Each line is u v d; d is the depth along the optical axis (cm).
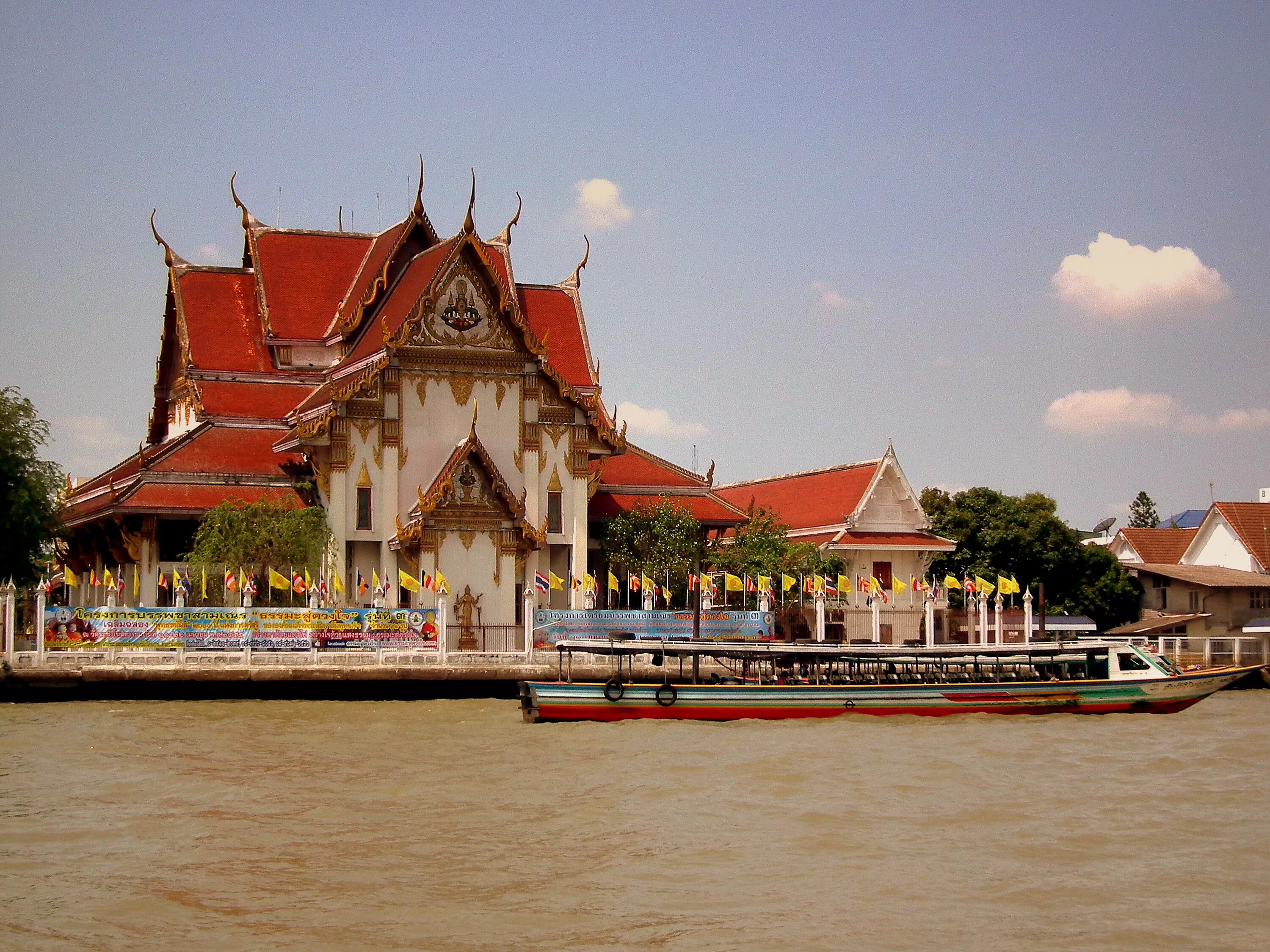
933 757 4347
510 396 7125
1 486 6044
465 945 2433
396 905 2658
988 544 9156
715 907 2661
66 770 3981
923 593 8194
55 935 2472
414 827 3288
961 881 2852
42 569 6238
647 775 3978
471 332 7062
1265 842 3200
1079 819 3434
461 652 6059
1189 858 3047
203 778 3862
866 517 8275
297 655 5875
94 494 8144
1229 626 9394
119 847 3075
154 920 2556
